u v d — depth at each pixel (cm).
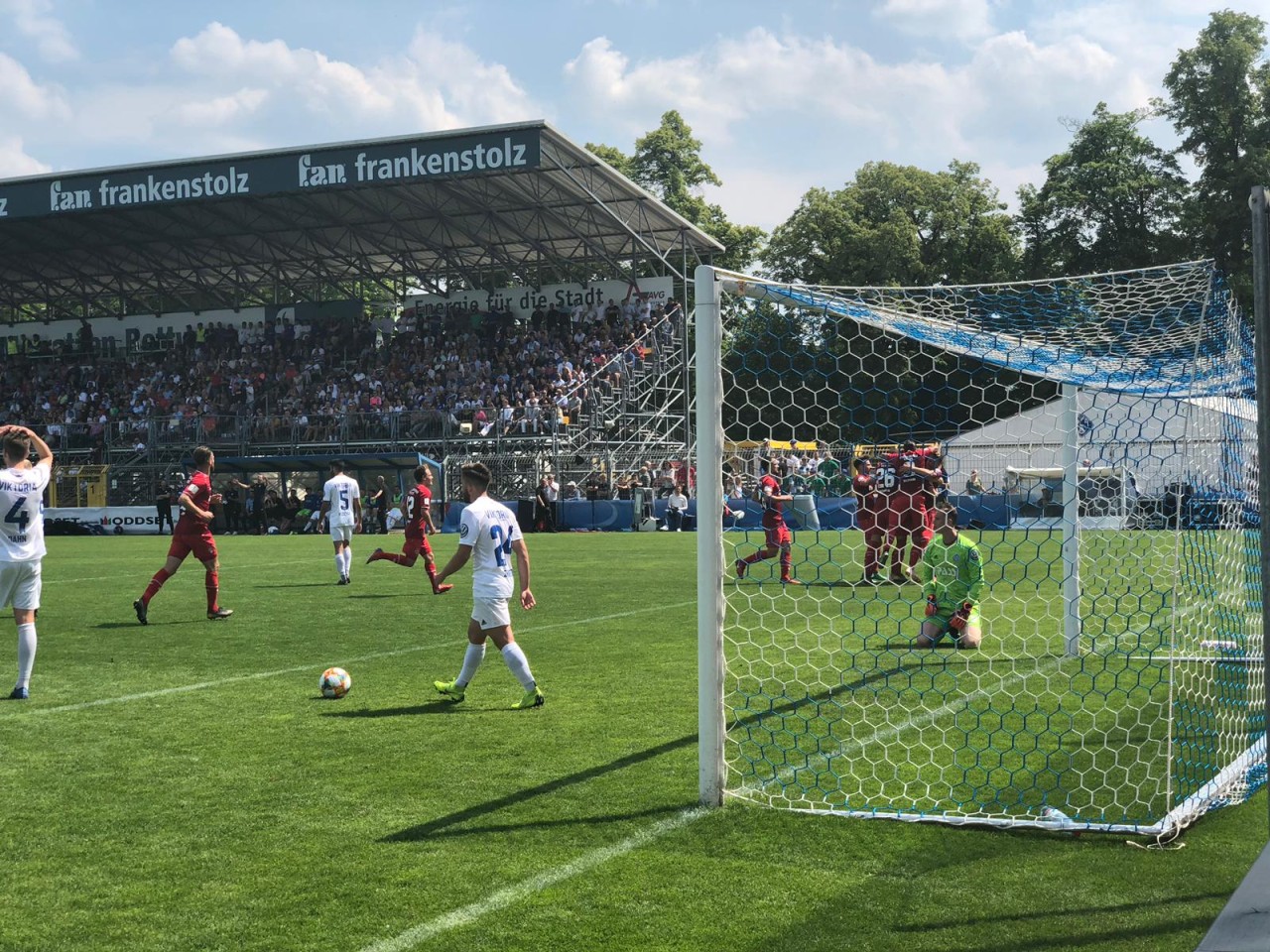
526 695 735
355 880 424
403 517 3538
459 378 4025
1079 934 365
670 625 1138
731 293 555
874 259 4678
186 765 598
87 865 444
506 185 3709
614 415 3794
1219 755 588
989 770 567
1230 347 642
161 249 4425
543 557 2128
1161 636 1021
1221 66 4738
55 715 732
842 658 901
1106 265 4878
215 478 3834
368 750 625
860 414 1373
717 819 492
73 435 4203
